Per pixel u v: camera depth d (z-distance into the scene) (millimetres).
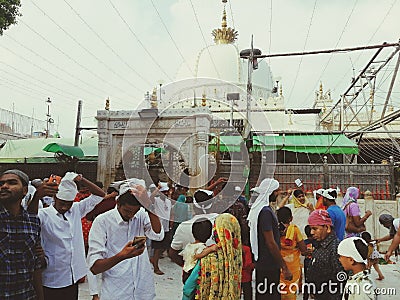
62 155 14195
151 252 7715
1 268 2680
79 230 3926
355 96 15422
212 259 2879
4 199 2760
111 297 3117
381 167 11484
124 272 3184
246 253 4551
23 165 16562
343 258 3123
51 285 3584
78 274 3818
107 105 11688
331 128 19375
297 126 19891
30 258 2885
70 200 3703
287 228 4719
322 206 6117
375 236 9852
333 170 11727
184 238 3803
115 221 3291
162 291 6082
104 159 11305
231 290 2854
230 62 19219
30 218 2980
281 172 11875
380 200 10172
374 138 16328
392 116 12070
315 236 3955
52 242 3639
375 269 6359
